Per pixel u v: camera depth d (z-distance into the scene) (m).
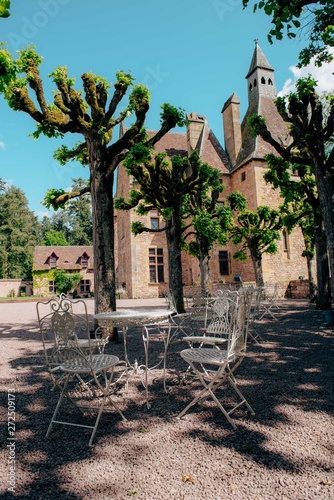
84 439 2.60
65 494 1.93
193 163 10.70
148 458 2.29
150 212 23.67
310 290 13.77
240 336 3.14
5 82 3.49
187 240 22.84
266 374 4.18
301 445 2.40
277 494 1.87
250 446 2.39
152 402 3.36
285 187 10.44
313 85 7.59
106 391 2.83
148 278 22.72
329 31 6.01
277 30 5.45
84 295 34.38
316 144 7.67
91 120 6.98
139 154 6.82
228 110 24.47
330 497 1.83
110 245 6.83
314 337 6.56
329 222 7.53
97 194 6.86
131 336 7.39
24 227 44.38
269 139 8.11
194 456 2.30
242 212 15.34
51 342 7.02
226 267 21.97
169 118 7.72
